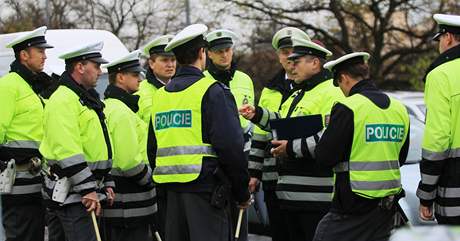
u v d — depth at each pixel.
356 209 4.88
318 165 5.00
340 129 4.84
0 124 6.02
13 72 6.18
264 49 30.31
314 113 5.63
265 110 5.89
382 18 30.50
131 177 5.80
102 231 5.95
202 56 5.18
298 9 30.14
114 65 5.96
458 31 5.00
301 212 5.70
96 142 5.45
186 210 5.03
